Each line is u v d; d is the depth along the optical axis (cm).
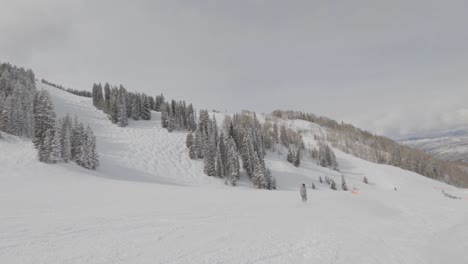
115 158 6172
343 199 2459
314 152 12700
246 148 7369
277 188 6825
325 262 773
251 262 755
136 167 6012
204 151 7181
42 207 1480
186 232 1054
